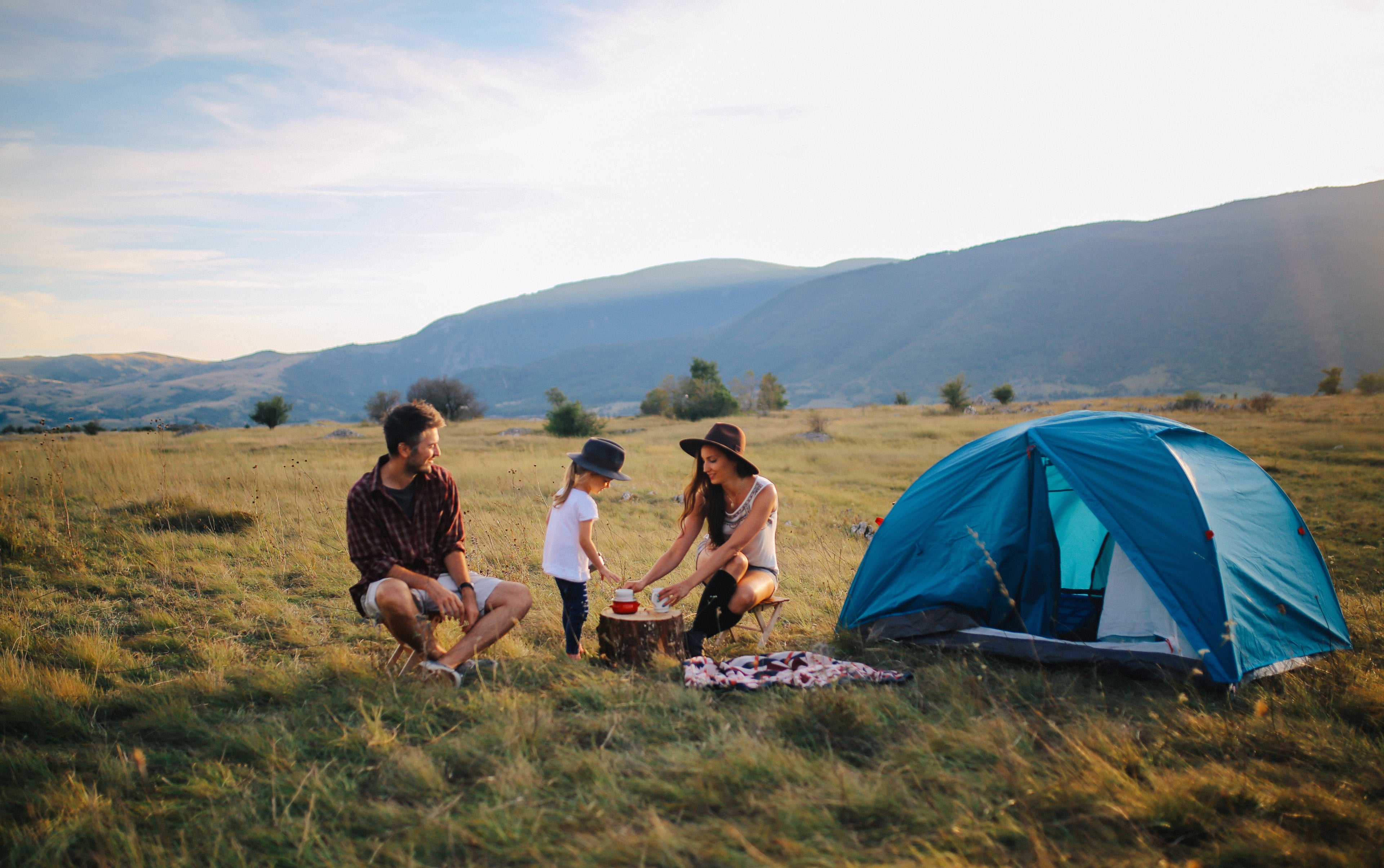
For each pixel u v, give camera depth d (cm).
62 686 372
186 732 337
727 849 236
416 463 390
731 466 472
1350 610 589
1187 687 396
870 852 237
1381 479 1411
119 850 240
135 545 753
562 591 468
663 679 409
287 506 1032
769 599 493
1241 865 236
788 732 336
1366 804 271
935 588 485
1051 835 252
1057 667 432
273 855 242
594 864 232
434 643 400
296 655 451
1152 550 434
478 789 286
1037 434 501
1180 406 4291
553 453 2112
